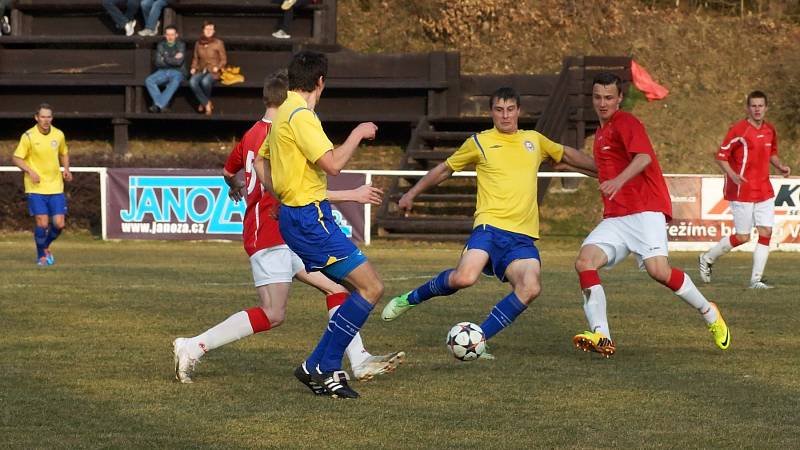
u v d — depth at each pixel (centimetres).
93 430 1614
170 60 6650
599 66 6506
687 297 2334
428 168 6644
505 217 2236
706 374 2097
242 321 1994
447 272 2255
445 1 7538
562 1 7594
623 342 2519
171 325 2716
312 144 1780
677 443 1546
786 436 1587
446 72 6744
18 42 6975
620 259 2356
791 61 7162
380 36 7619
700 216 5422
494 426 1650
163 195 5594
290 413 1738
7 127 7006
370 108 6869
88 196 5994
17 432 1598
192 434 1593
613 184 2230
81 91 6906
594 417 1712
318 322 2812
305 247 1847
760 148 3747
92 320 2794
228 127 6981
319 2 6938
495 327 2209
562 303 3262
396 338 2561
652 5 7919
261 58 6831
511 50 7456
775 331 2698
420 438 1574
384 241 5775
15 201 5947
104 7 6969
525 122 6612
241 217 5547
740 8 7969
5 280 3759
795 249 5466
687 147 6712
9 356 2262
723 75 7281
